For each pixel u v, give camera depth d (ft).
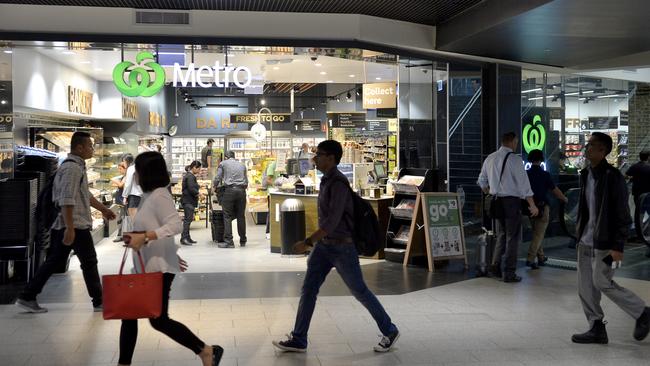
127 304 12.36
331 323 18.74
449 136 29.81
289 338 15.98
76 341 16.80
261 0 22.65
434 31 26.89
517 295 22.82
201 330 17.95
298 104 87.92
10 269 24.62
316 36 24.39
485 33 23.35
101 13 23.31
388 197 31.45
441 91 29.91
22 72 28.81
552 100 34.27
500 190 25.09
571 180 35.63
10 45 23.93
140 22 23.45
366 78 50.83
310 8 23.77
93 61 35.37
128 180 34.86
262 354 15.74
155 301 12.48
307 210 33.12
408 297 22.52
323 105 88.94
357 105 86.74
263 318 19.38
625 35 23.81
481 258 26.68
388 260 30.22
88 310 20.18
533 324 18.74
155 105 64.23
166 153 76.13
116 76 24.36
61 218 19.56
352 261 15.55
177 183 49.67
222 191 36.50
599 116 38.29
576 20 21.20
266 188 47.50
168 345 16.39
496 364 15.05
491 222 29.50
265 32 24.09
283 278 26.03
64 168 19.06
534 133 32.73
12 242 23.54
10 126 24.71
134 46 24.20
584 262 16.89
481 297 22.50
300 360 15.28
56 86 34.73
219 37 23.91
